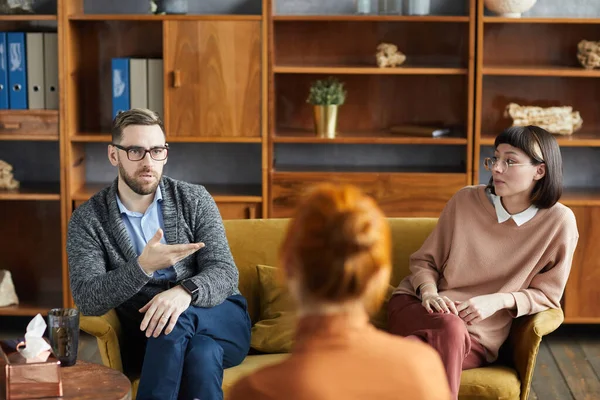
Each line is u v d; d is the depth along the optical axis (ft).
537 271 9.81
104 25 15.12
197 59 14.17
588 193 14.88
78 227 9.66
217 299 9.32
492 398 9.14
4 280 14.93
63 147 14.35
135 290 8.98
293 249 3.81
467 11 14.39
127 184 9.71
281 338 9.91
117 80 14.43
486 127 15.43
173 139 14.34
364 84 15.39
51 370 7.35
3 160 15.65
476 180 14.38
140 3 15.10
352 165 15.61
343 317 3.82
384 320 10.20
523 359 9.30
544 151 9.60
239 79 14.23
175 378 8.63
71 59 14.38
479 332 9.55
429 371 3.80
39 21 14.96
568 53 15.14
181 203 10.00
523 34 15.14
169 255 8.91
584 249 14.12
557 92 15.31
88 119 15.38
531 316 9.51
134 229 9.80
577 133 15.25
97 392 7.46
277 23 15.14
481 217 10.03
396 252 10.67
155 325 8.82
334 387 3.68
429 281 9.93
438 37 15.10
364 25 15.14
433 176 14.34
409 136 14.71
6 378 7.31
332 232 3.77
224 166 15.70
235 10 15.08
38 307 14.83
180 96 14.25
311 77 15.34
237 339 9.40
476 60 14.15
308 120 15.44
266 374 3.74
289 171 14.61
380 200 14.43
